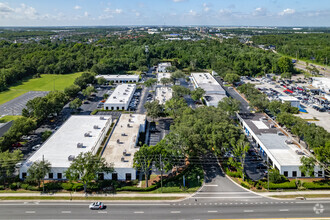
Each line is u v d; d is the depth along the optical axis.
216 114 96.06
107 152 85.75
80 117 119.00
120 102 146.25
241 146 77.81
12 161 74.12
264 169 82.88
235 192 71.06
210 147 80.94
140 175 80.25
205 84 179.75
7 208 63.44
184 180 73.06
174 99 127.12
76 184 73.00
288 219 59.31
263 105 130.38
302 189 71.81
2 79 192.88
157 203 66.12
